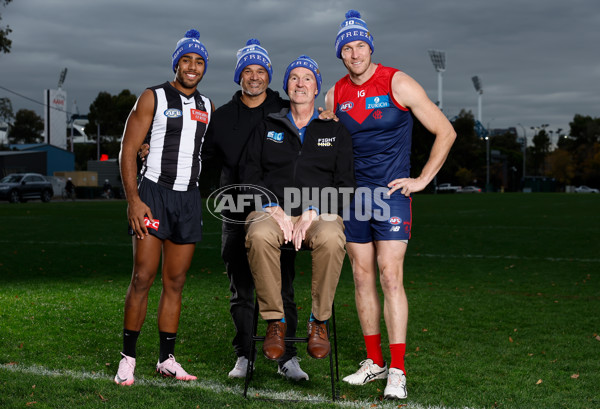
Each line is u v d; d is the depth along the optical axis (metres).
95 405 3.13
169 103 3.59
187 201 3.68
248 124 3.85
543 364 4.26
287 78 3.54
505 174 88.69
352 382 3.79
